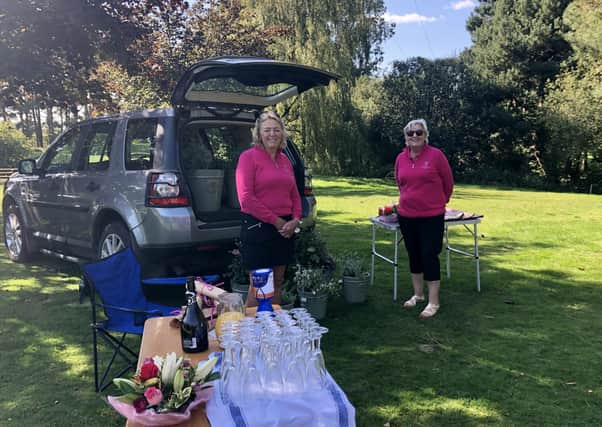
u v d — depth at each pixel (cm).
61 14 782
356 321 438
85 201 496
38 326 426
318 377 186
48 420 284
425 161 434
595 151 2111
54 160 575
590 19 2105
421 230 448
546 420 283
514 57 2484
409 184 445
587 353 372
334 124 2208
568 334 409
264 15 1988
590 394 312
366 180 2214
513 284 557
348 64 2194
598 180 2181
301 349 183
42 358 365
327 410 170
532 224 997
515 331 416
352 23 2208
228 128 516
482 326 427
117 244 464
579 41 2156
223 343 181
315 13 2097
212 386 179
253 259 358
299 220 366
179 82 414
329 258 493
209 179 456
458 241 817
